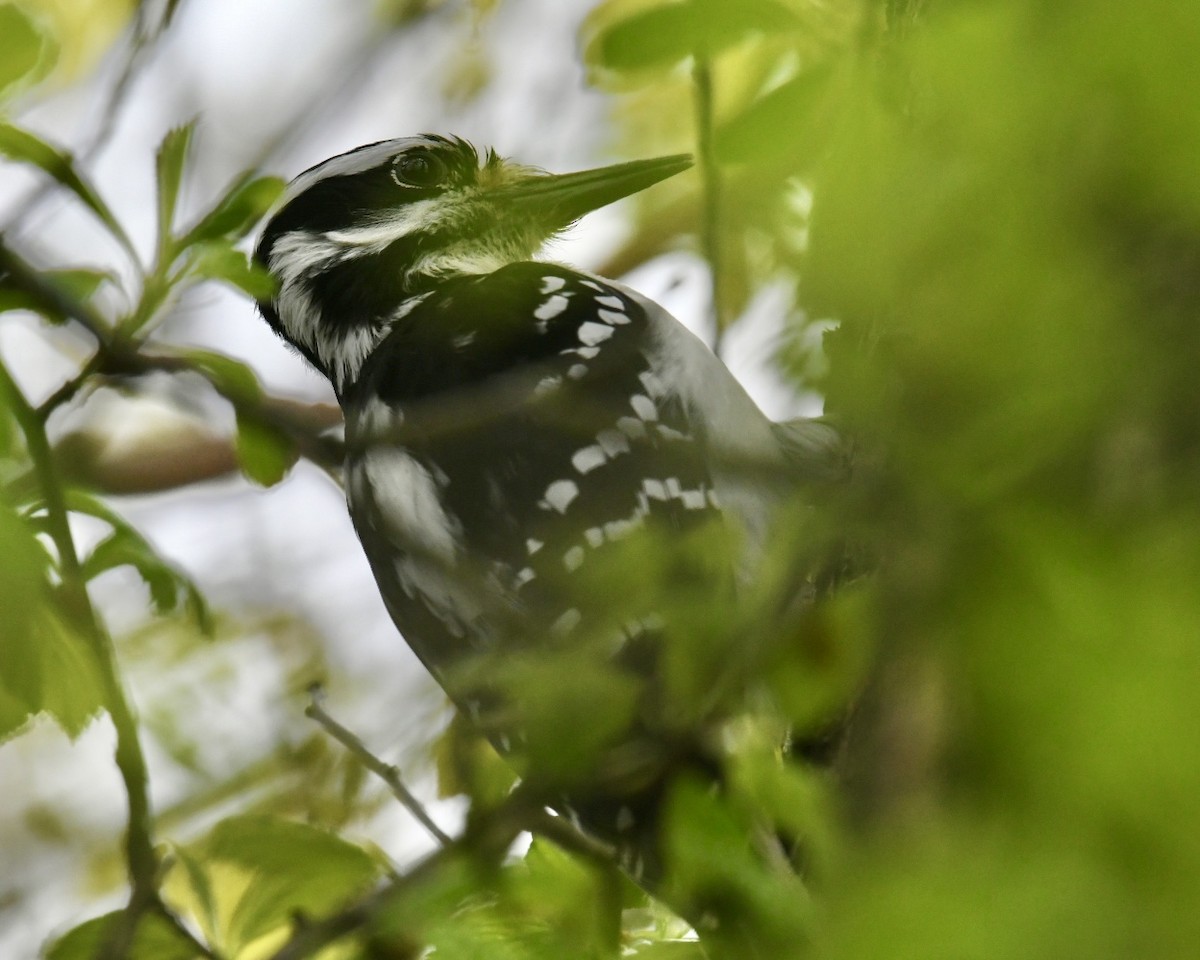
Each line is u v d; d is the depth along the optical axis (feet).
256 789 23.02
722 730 15.99
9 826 25.61
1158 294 9.86
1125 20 8.90
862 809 14.53
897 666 13.74
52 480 18.38
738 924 15.74
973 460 10.69
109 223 18.97
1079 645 9.42
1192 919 8.63
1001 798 9.78
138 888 17.38
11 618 17.10
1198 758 8.79
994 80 9.81
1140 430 10.68
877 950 9.26
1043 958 8.82
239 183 19.43
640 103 24.40
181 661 23.68
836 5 14.43
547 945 16.92
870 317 11.58
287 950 15.79
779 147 14.29
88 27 21.50
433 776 21.59
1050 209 9.90
